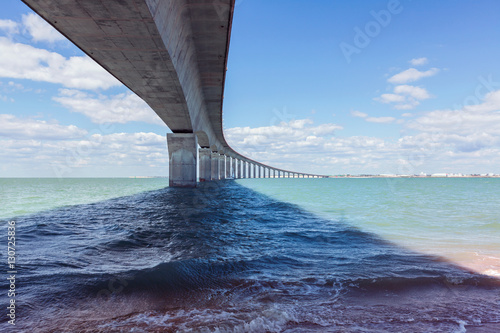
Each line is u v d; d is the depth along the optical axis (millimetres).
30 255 6770
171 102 26172
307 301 4141
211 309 3859
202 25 18094
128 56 16297
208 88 33031
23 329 3281
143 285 4672
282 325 3434
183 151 38844
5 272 5293
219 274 5316
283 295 4355
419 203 23719
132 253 7023
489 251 7328
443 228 11203
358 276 5207
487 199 28438
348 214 16047
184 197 27531
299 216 15094
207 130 51781
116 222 12578
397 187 63375
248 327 3361
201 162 66312
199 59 23906
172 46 16672
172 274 5180
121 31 13469
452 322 3574
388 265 5973
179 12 15688
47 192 41438
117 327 3361
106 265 5840
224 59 23969
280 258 6504
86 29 13297
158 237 9219
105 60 16891
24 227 11219
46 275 5105
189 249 7480
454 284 4879
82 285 4645
